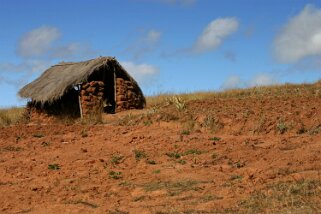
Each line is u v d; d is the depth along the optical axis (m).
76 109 24.33
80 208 9.22
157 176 11.23
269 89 25.12
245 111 17.11
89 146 15.27
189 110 18.55
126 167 12.38
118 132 17.34
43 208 9.39
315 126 15.16
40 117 24.39
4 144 16.34
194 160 12.53
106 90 25.66
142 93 25.34
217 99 21.56
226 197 9.23
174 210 8.70
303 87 24.22
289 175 10.09
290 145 13.26
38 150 15.23
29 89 25.28
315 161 11.27
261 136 14.95
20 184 11.21
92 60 24.75
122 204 9.45
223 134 15.88
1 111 28.00
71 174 11.93
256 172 10.70
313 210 7.93
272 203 8.52
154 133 16.48
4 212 9.29
